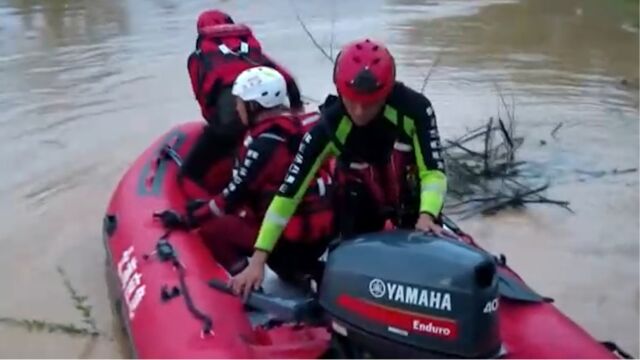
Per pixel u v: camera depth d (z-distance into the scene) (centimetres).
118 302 486
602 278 545
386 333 309
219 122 511
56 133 755
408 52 1013
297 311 348
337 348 335
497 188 668
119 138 744
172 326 380
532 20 1197
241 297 372
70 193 646
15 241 580
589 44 1082
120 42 1032
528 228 608
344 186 369
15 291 524
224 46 526
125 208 512
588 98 870
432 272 303
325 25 1124
